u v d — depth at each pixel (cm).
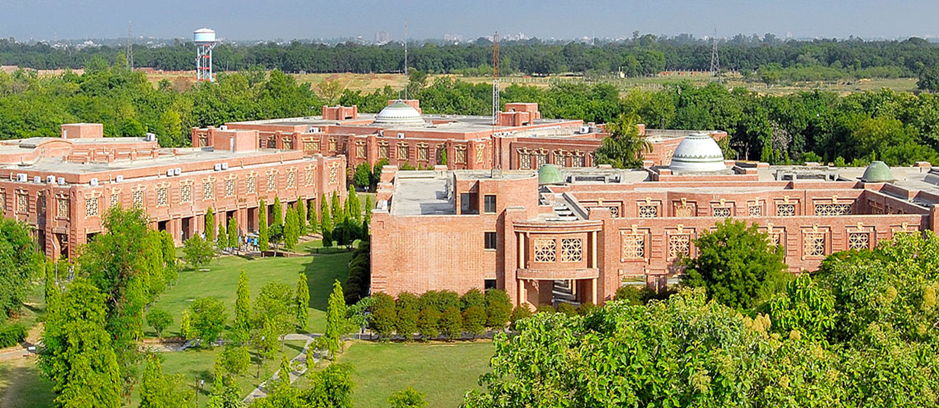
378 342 8512
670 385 4719
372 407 7006
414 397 6047
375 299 8638
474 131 17675
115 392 6500
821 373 5038
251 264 11775
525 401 4888
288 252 12581
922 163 12319
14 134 19225
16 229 9512
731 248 8375
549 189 10919
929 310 6069
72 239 11794
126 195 12338
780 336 5472
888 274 6519
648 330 4938
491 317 8488
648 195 10950
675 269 8981
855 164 15038
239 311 7919
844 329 6119
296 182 15000
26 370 7888
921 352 5591
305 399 6062
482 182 8750
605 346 4884
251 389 7312
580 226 8706
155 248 9962
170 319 8606
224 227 13075
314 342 7688
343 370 6166
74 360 6406
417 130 18012
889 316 6034
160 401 6081
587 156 16575
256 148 15400
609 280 8875
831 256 8700
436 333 8400
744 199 10788
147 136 16838
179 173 13088
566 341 4991
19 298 9112
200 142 19625
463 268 8806
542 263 8719
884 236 9219
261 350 7769
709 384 4634
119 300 7981
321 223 13162
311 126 19125
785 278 8319
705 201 10806
